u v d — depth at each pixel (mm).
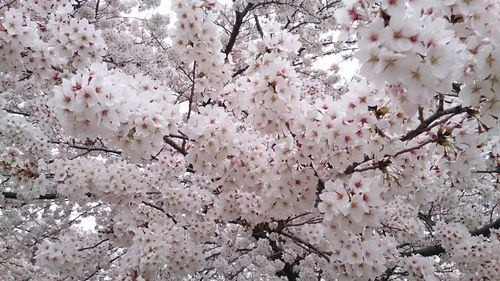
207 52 3900
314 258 5629
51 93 4477
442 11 2215
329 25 8289
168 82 8242
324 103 3205
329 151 3178
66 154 6117
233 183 3967
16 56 4082
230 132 3553
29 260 8336
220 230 5570
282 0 8336
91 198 5914
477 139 2795
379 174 3287
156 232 4133
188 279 7480
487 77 2184
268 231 4742
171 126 3408
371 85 2754
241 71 8656
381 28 1993
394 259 4691
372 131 2939
